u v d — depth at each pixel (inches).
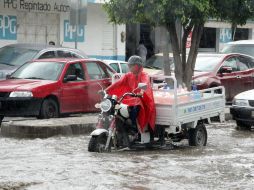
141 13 830.5
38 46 1061.1
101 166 516.4
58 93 814.5
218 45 1785.2
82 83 851.4
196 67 1056.8
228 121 927.0
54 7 1397.6
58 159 546.9
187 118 633.6
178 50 889.5
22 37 1355.8
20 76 850.8
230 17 876.0
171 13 812.6
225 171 513.7
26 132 695.7
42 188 432.1
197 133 660.7
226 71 1058.7
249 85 1111.6
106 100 589.6
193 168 523.2
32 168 501.4
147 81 607.8
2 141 668.1
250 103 822.5
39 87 790.5
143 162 544.4
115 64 1128.8
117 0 839.1
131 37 1595.7
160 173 497.7
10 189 427.8
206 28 1756.9
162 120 617.3
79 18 1010.7
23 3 1343.5
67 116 856.9
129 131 608.4
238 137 755.4
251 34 1898.4
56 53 1050.1
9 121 772.6
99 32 1492.4
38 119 776.3
